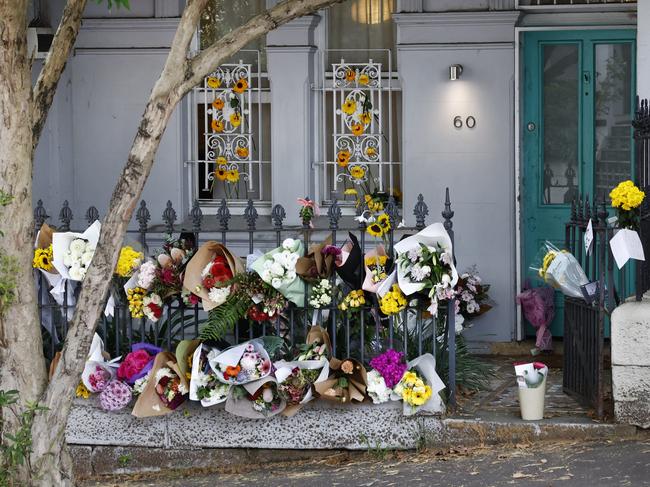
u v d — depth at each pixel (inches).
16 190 235.3
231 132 402.6
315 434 291.1
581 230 302.0
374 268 288.8
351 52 397.7
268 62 393.4
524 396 286.5
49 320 314.5
